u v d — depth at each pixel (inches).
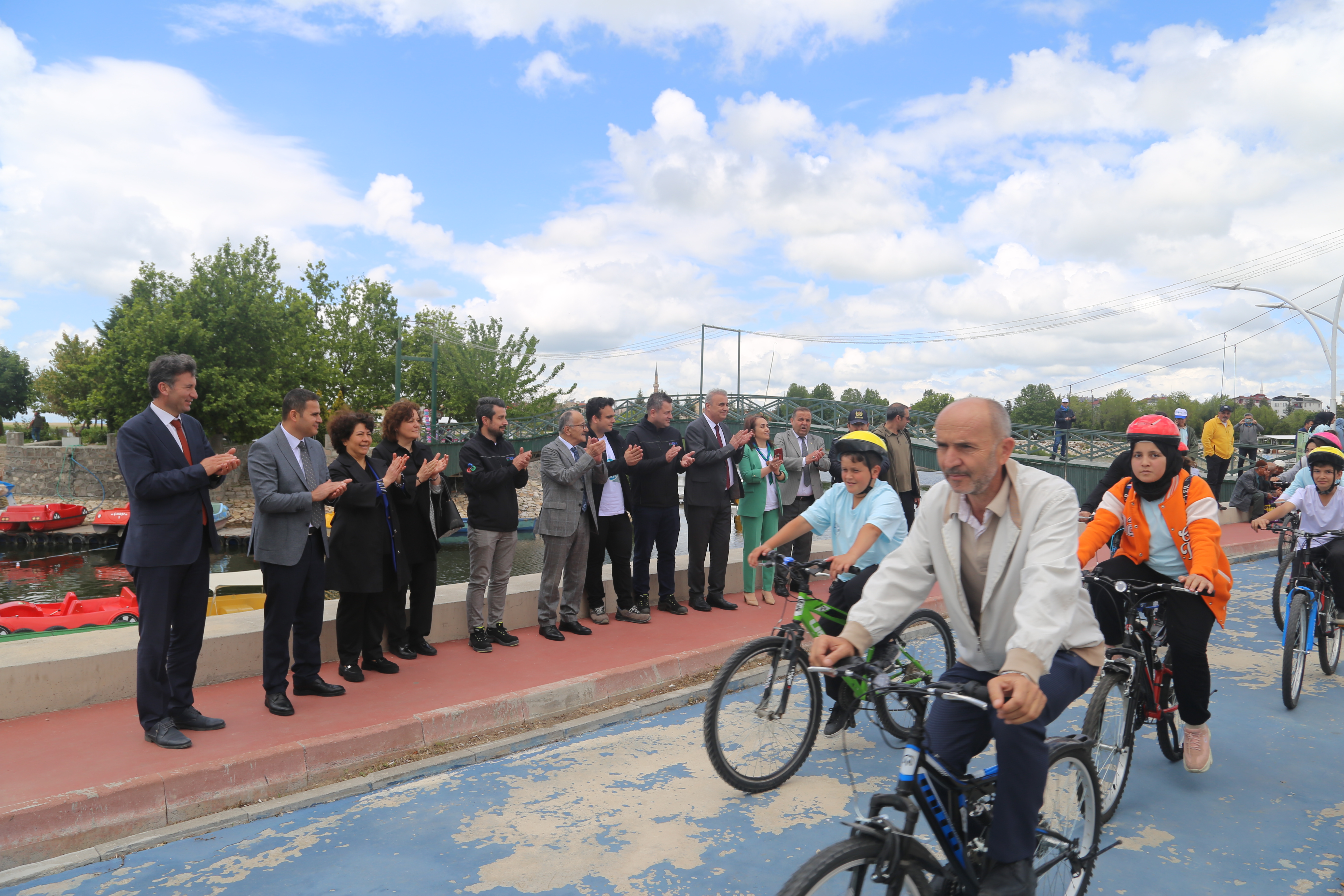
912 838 83.0
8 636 383.2
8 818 133.0
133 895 123.6
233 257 1470.2
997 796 89.4
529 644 259.0
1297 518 290.8
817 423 1274.6
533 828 144.6
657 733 197.2
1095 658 99.4
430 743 184.4
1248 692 228.4
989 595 94.9
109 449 1514.5
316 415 201.8
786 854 134.6
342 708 195.0
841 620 164.7
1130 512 160.4
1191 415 3570.4
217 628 222.8
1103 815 123.6
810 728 168.1
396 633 239.6
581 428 267.1
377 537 215.3
